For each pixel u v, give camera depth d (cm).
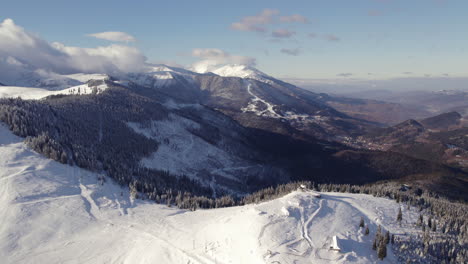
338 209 10106
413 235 9125
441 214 11075
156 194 13512
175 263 7319
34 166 12669
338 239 7875
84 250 8312
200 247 8012
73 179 12888
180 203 12606
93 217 10394
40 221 9488
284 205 9912
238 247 7600
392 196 12756
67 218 9950
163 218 10788
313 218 9169
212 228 9119
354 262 7144
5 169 11981
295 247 7481
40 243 8500
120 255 8081
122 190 13338
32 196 10762
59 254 8062
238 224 8862
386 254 7731
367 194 12950
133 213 11138
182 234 9100
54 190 11544
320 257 7181
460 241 8988
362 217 9825
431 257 8150
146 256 7875
